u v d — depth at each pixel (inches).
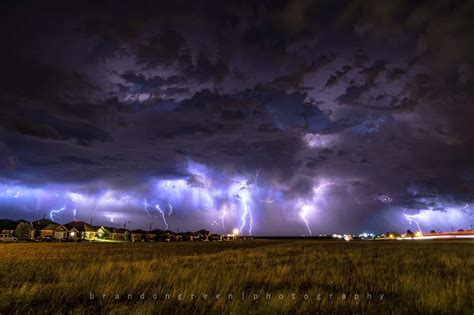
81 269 694.5
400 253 1184.8
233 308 339.9
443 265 753.0
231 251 1466.5
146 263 781.3
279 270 608.4
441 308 350.6
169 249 1849.2
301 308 346.0
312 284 496.4
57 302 389.1
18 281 568.4
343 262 844.6
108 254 1380.4
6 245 2347.4
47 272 685.9
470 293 414.0
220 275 565.3
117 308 356.2
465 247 1635.1
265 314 332.8
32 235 3890.3
